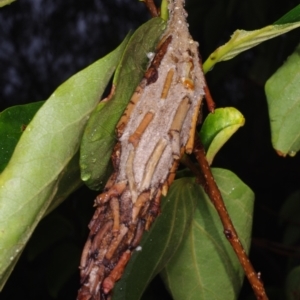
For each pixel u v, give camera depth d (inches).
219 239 14.2
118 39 43.8
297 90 13.9
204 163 12.5
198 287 14.4
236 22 27.7
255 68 21.4
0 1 12.9
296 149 14.2
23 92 44.0
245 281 31.1
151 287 28.1
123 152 11.9
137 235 11.7
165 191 11.9
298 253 22.8
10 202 11.1
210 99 12.2
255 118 34.9
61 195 12.1
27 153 11.2
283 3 23.2
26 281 31.2
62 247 19.5
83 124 11.5
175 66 12.1
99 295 11.6
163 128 11.9
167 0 12.5
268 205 36.9
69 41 43.9
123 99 11.9
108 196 11.7
